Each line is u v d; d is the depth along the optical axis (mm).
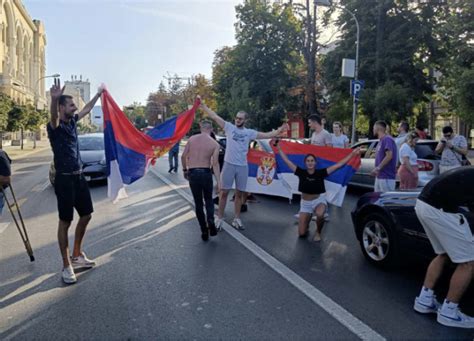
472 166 4035
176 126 7668
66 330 3869
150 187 13422
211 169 7117
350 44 26516
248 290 4809
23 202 10828
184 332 3824
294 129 37406
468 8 14656
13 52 68062
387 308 4336
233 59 40938
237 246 6633
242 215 9078
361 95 24094
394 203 5367
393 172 7586
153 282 5055
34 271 5465
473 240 3912
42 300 4539
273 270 5500
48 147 48812
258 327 3916
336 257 6094
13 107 32219
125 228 7832
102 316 4152
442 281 5035
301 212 7141
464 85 13914
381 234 5613
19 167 21875
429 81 25750
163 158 26328
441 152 9938
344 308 4328
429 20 24516
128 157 6938
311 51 30531
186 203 10445
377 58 24375
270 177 9688
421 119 31016
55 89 4977
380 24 24719
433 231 4027
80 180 5324
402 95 22734
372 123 25094
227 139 7680
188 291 4777
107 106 6582
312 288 4871
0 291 4801
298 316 4145
